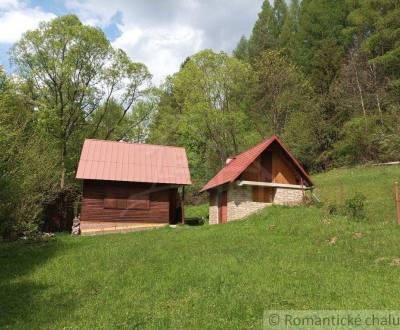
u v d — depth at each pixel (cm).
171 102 4972
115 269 1415
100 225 2592
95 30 3600
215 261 1389
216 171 4716
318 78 4912
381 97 4103
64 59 3534
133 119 4250
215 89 4378
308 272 1211
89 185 2630
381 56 3903
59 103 3641
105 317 964
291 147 4406
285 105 4566
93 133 3997
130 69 3969
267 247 1583
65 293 1192
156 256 1564
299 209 2253
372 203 2441
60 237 2311
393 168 3391
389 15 3844
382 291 1019
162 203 2748
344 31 4606
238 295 1042
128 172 2702
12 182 1730
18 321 968
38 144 2352
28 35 3425
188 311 973
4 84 2339
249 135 4466
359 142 3991
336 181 3406
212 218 3066
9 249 1919
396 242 1425
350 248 1462
